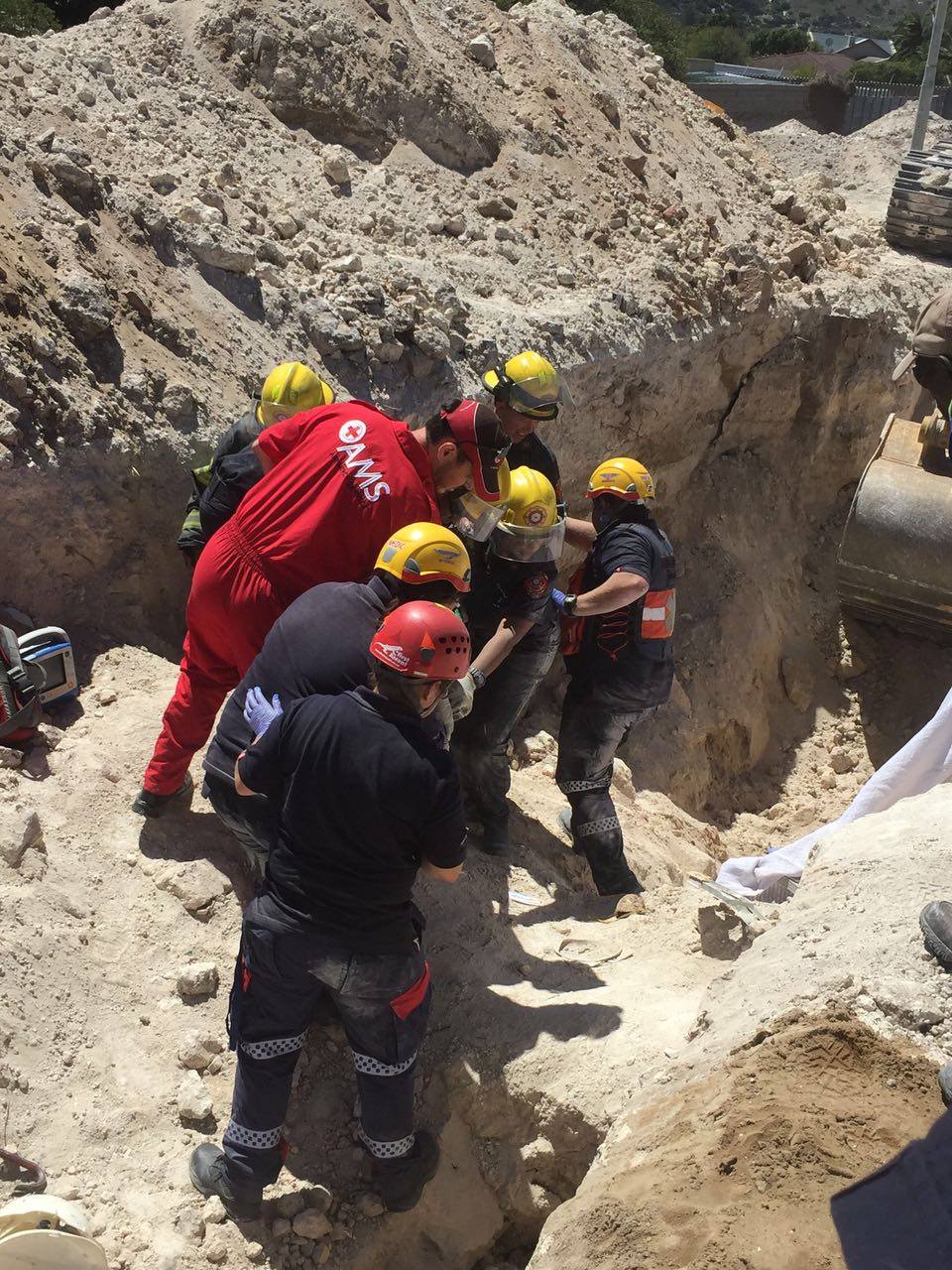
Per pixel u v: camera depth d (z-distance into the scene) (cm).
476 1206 374
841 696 948
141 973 387
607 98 997
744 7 15375
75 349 520
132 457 513
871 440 1026
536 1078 375
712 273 875
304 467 378
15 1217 289
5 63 667
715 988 364
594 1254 270
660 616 504
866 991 321
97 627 517
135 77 739
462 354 682
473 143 859
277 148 769
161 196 646
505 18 999
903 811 427
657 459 867
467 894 471
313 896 313
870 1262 252
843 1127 283
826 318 959
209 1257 328
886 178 1445
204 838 433
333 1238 347
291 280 652
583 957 447
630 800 696
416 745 308
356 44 819
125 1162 341
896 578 889
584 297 791
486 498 394
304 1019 329
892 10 16450
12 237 529
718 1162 280
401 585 344
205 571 387
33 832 400
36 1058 350
